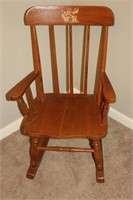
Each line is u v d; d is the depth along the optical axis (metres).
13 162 1.41
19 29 1.37
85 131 1.10
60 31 1.58
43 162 1.40
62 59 1.68
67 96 1.40
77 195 1.21
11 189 1.25
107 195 1.20
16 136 1.60
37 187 1.26
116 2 1.34
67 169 1.36
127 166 1.36
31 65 1.53
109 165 1.37
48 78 1.65
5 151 1.49
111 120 1.72
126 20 1.33
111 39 1.46
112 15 1.19
